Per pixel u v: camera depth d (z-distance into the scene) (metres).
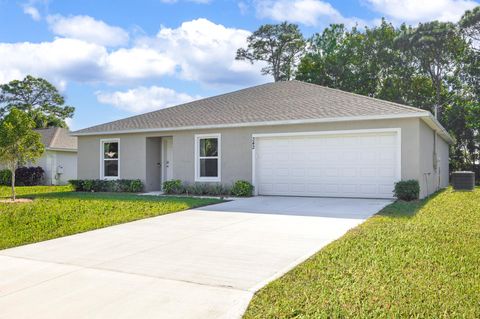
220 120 15.40
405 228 7.44
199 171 15.72
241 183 14.28
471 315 3.62
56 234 7.62
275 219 9.04
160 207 11.10
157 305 4.04
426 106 31.66
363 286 4.38
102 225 8.50
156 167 17.28
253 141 14.63
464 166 28.42
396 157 12.51
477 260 5.35
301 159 14.02
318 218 9.09
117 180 17.09
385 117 12.36
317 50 40.50
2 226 8.43
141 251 6.25
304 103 15.27
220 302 4.08
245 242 6.74
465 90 31.05
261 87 18.81
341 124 13.21
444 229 7.37
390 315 3.64
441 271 4.88
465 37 30.03
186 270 5.19
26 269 5.35
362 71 33.12
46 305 4.07
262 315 3.75
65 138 26.84
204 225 8.41
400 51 32.06
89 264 5.54
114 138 17.61
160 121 16.97
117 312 3.88
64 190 18.91
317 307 3.87
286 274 4.89
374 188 12.92
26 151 13.45
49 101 47.62
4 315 3.83
